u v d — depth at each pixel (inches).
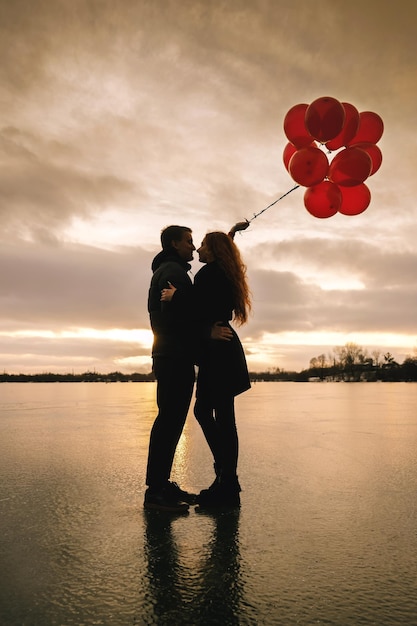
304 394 832.9
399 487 141.4
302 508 121.6
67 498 130.0
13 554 92.5
